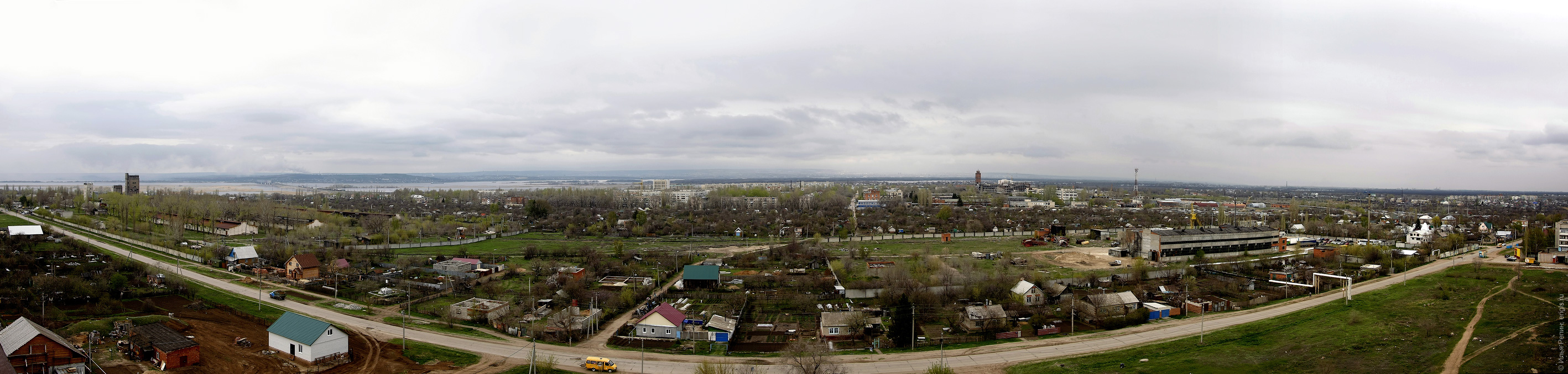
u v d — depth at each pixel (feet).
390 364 285.64
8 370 240.53
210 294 403.34
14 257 456.04
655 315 337.11
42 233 581.94
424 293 426.51
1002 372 288.51
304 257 466.70
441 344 314.76
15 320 315.17
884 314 388.98
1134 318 369.30
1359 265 565.53
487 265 532.32
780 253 617.21
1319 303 408.87
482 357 296.30
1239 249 652.48
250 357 284.61
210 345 298.15
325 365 279.90
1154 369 290.15
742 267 563.07
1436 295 412.36
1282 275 505.25
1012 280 456.86
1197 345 326.65
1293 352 306.96
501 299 410.52
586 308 393.09
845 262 541.75
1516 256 572.10
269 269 488.85
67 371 251.19
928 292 415.44
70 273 437.17
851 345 330.54
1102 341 334.65
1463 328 327.88
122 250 567.59
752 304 414.82
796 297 430.20
